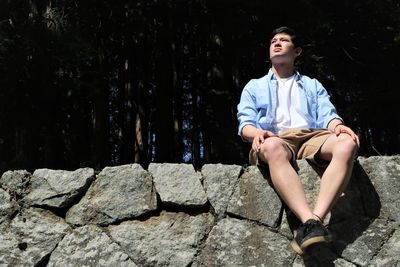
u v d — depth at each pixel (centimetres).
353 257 295
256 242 298
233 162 1153
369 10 1180
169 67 1434
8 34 872
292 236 298
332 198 279
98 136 1302
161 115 1377
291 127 329
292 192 282
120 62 1520
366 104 1197
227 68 1266
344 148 287
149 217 306
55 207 307
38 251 299
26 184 313
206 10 1231
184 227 303
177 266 295
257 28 1184
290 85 340
